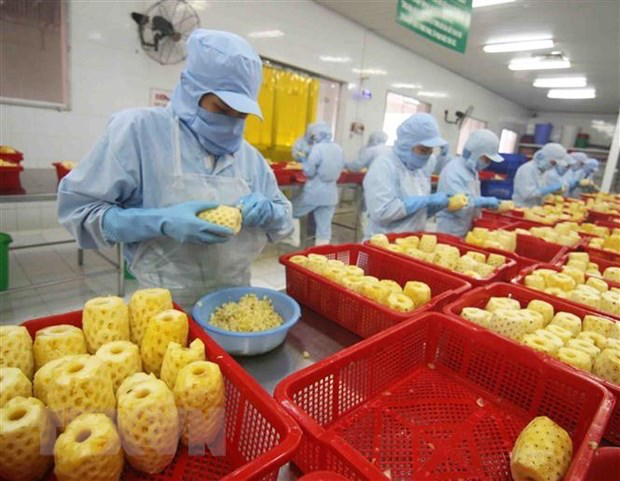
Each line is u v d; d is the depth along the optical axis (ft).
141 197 3.97
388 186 7.58
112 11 11.51
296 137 17.90
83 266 10.91
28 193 7.71
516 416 3.01
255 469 1.69
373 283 4.10
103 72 11.70
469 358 3.39
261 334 3.22
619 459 2.11
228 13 13.99
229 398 2.40
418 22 7.75
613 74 21.67
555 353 3.23
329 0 16.29
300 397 2.51
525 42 18.08
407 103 23.88
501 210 10.25
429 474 2.45
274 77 16.35
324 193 13.96
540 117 36.83
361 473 1.88
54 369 2.06
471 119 29.40
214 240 3.63
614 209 13.14
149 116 3.80
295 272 4.59
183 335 2.59
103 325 2.53
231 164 4.35
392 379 3.31
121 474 2.00
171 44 12.84
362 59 19.54
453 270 5.08
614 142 18.98
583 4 13.67
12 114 10.41
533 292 4.37
